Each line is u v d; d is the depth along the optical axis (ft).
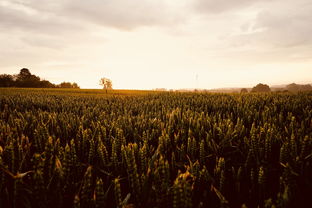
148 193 4.84
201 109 24.29
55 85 424.87
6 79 334.85
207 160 7.79
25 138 8.71
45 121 14.32
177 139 9.48
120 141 8.73
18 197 4.78
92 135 9.62
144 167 6.04
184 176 4.58
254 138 7.73
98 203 4.30
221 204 4.33
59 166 5.25
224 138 8.71
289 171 5.17
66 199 4.99
